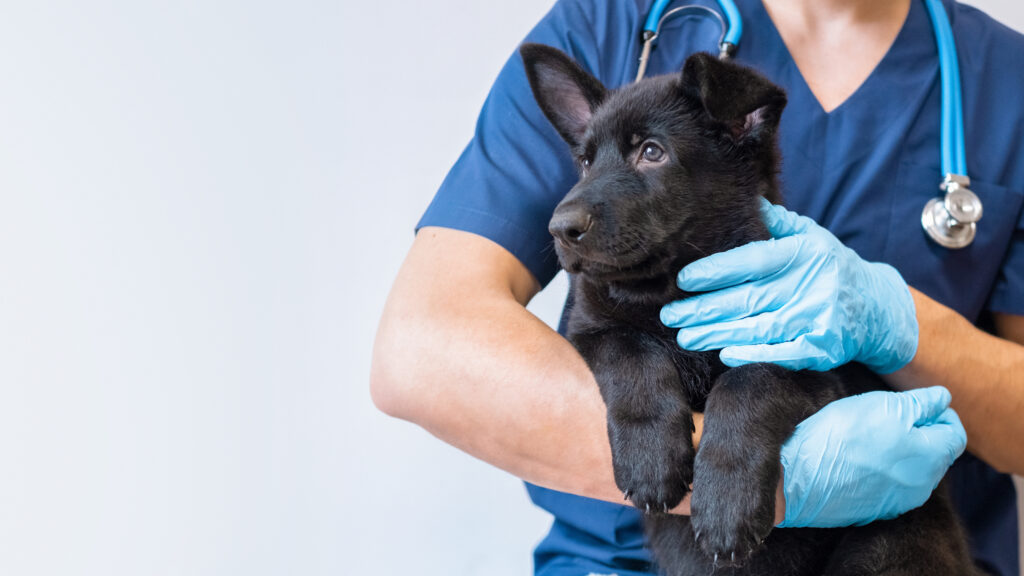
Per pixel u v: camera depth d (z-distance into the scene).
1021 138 1.73
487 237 1.64
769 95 1.49
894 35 1.74
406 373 1.54
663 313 1.56
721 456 1.44
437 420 1.53
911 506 1.54
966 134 1.72
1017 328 1.73
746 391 1.47
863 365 1.64
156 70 1.98
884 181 1.70
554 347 1.54
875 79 1.73
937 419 1.57
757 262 1.54
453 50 2.02
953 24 1.77
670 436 1.46
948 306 1.70
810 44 1.75
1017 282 1.71
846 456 1.50
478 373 1.52
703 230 1.57
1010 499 1.71
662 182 1.55
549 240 1.67
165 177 1.99
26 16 1.95
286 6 1.99
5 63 1.95
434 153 2.02
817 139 1.72
